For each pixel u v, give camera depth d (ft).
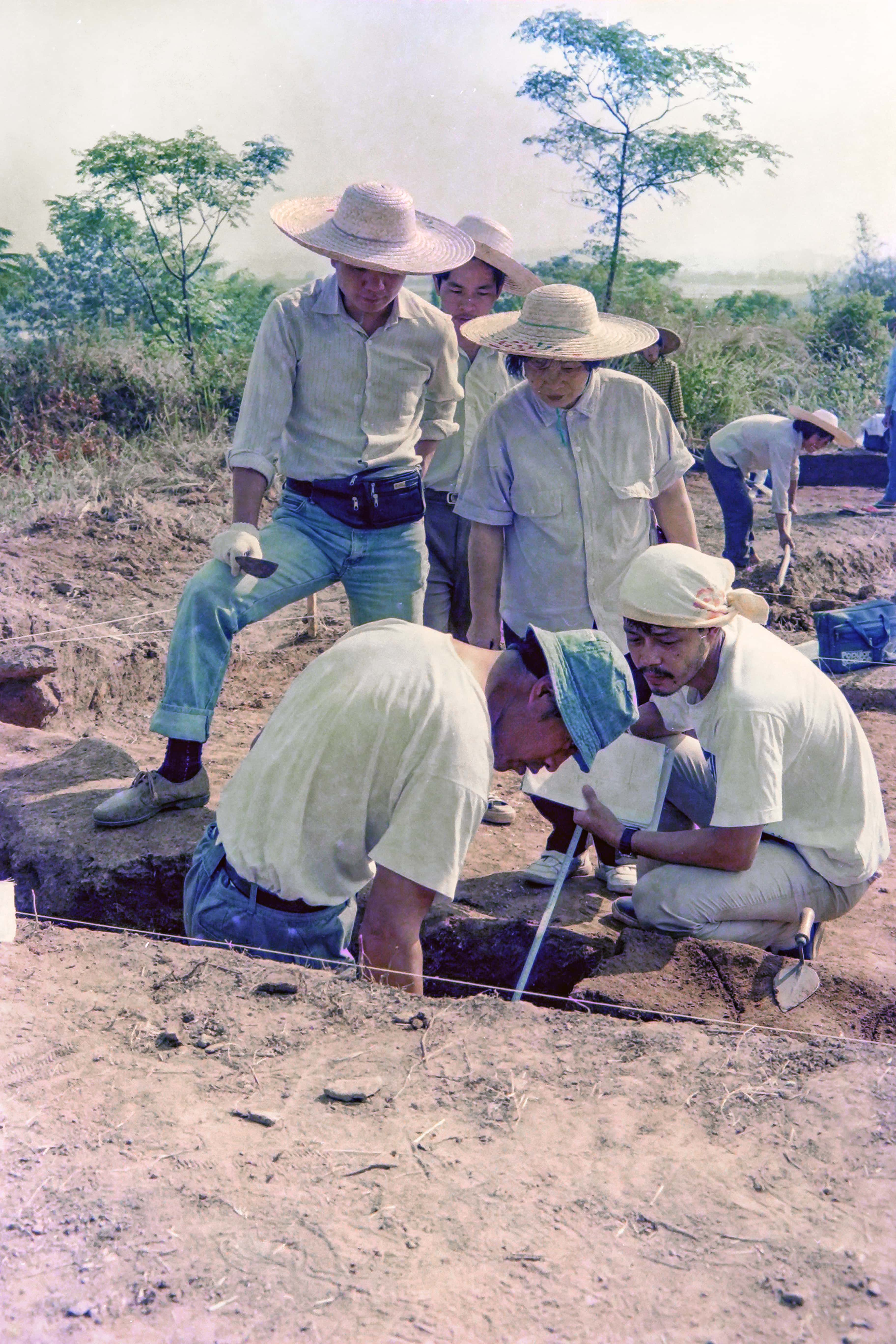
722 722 9.87
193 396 35.29
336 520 13.12
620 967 9.96
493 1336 5.25
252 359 12.89
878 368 47.62
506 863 13.12
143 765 15.87
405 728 7.96
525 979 9.81
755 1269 5.66
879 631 19.56
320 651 21.77
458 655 8.36
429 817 7.90
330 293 12.64
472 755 7.93
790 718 9.89
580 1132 6.70
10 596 21.26
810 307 49.78
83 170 36.70
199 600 12.31
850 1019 9.52
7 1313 5.35
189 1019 7.77
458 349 15.10
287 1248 5.74
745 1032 8.16
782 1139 6.66
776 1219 6.00
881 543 29.99
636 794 10.77
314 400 12.91
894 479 33.96
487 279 15.52
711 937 10.52
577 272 45.44
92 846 12.32
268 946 8.69
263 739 8.64
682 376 42.32
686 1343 5.23
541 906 11.82
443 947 11.27
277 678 20.49
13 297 36.78
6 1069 7.14
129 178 36.76
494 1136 6.64
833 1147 6.58
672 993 9.68
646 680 10.01
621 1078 7.25
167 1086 7.07
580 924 11.33
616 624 12.74
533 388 12.03
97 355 35.17
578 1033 7.79
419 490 13.51
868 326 48.16
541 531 12.51
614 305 44.73
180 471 32.09
